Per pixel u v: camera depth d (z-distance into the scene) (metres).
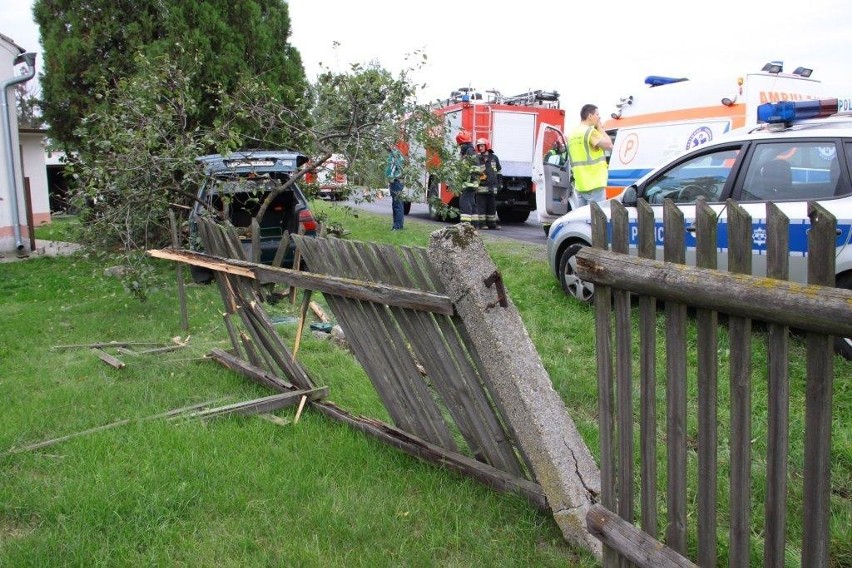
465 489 3.37
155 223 7.88
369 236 12.48
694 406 4.46
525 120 15.45
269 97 8.98
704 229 2.10
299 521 3.16
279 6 14.40
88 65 12.91
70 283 9.77
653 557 2.33
